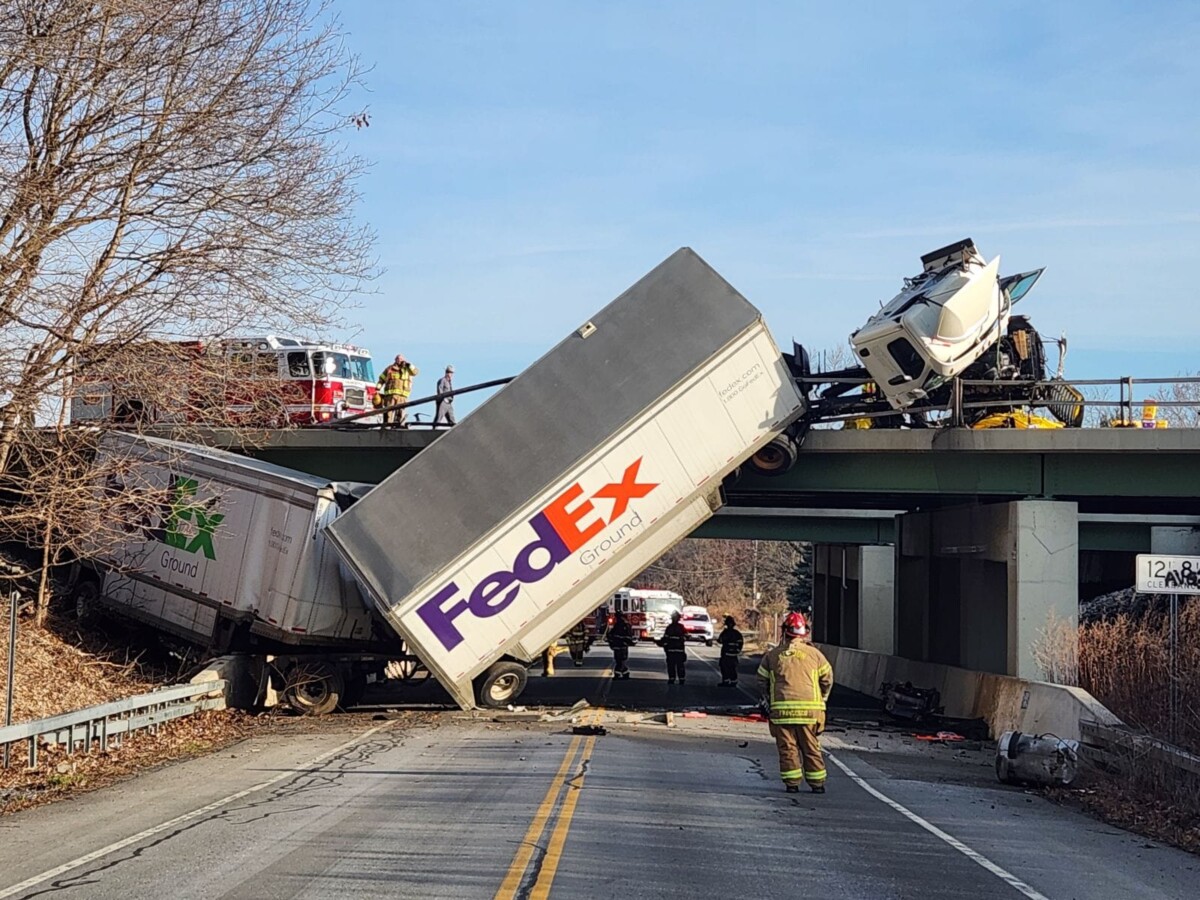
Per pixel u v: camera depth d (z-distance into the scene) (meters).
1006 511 23.48
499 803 11.86
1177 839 11.45
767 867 9.09
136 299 18.53
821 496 30.55
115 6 17.91
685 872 8.79
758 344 20.31
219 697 20.53
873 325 22.23
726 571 126.12
